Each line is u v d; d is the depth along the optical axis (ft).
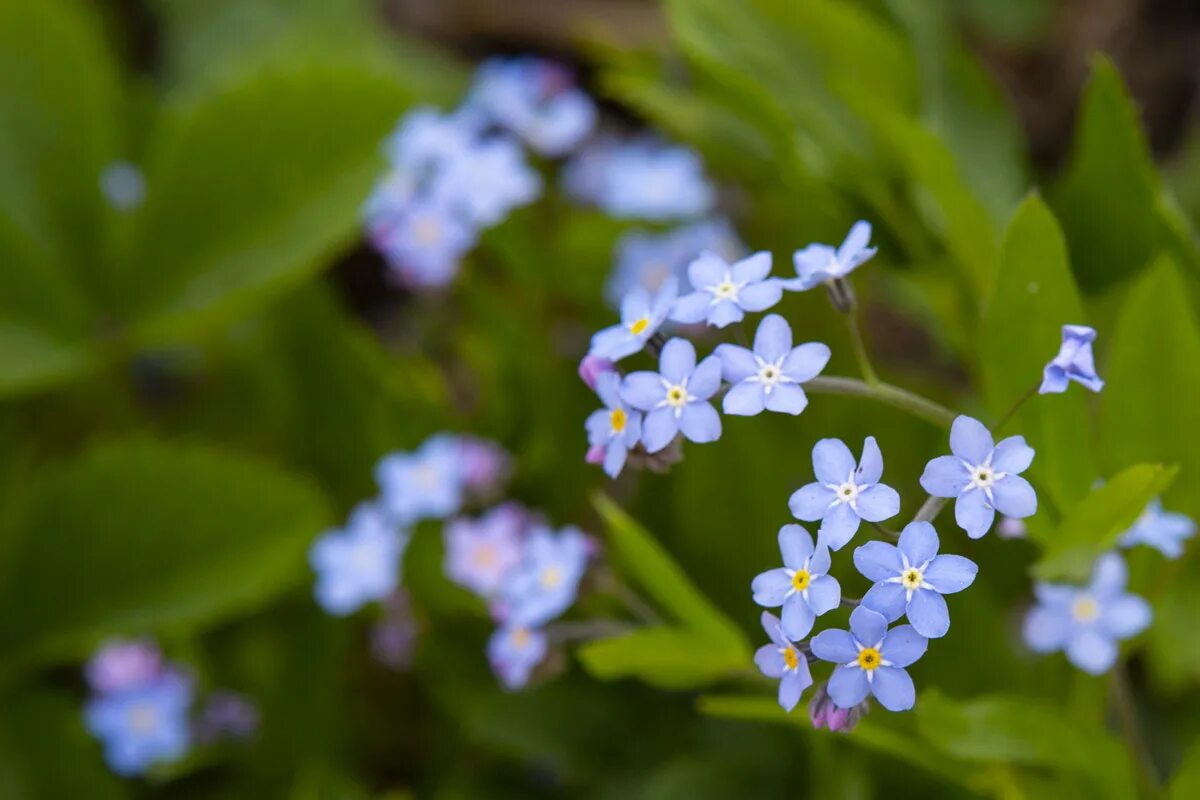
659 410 0.63
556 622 0.89
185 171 0.97
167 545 0.93
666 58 1.04
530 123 0.99
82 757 0.92
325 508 0.94
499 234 0.96
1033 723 0.70
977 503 0.60
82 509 0.93
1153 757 0.89
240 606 0.92
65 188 0.99
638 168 0.99
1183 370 0.73
